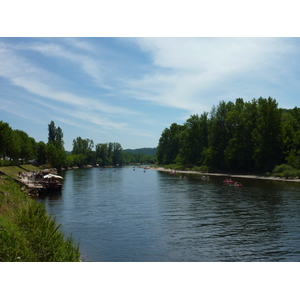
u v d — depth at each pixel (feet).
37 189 165.78
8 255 40.83
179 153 526.57
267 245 69.56
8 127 262.26
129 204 132.26
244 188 190.80
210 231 82.89
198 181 260.01
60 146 508.53
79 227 87.76
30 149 378.32
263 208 118.21
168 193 173.47
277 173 264.52
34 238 51.57
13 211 73.31
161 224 91.76
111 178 315.17
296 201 134.62
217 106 370.32
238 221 95.30
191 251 65.00
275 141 285.43
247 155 314.35
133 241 72.74
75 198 152.46
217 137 365.40
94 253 62.85
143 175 375.66
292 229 84.53
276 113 284.82
